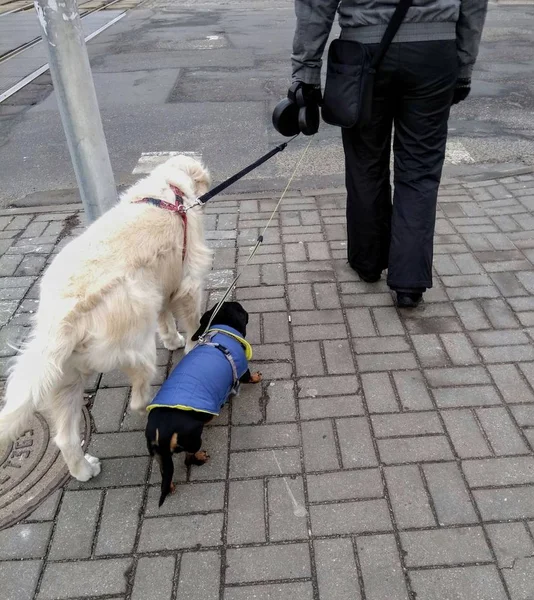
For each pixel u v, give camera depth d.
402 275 3.50
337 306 3.74
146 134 6.94
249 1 19.14
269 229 4.72
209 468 2.64
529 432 2.75
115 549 2.31
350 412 2.92
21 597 2.15
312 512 2.42
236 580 2.18
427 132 3.25
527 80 8.58
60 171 6.04
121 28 14.16
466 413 2.88
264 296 3.87
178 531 2.37
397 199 3.47
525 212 4.80
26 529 2.40
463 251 4.27
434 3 2.89
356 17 3.03
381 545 2.27
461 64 3.23
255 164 3.26
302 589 2.13
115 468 2.67
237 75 9.38
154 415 2.32
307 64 3.18
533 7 15.70
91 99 3.28
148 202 2.73
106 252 2.39
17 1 20.33
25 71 10.16
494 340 3.37
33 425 2.89
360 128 3.29
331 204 5.09
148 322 2.44
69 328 2.13
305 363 3.26
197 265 2.90
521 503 2.41
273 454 2.70
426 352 3.30
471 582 2.13
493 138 6.45
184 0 19.89
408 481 2.53
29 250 4.52
